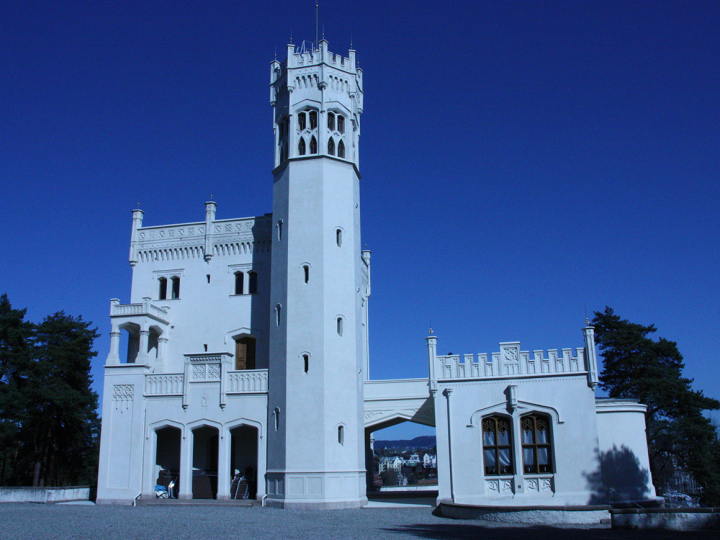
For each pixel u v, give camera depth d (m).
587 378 36.28
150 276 51.62
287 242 43.03
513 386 36.66
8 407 52.56
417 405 44.00
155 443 43.09
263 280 49.56
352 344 41.75
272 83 48.16
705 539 20.16
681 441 52.28
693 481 56.19
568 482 35.12
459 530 25.02
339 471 38.69
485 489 36.00
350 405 40.50
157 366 48.59
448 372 37.94
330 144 45.09
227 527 26.34
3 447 54.31
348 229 43.81
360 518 31.36
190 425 42.31
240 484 42.09
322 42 45.84
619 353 57.50
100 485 42.41
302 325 40.97
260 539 21.94
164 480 43.62
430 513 34.38
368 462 54.94
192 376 43.09
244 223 50.88
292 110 45.41
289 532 24.45
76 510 35.84
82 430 61.66
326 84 45.34
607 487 36.69
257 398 41.72
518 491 35.47
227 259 50.69
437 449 36.94
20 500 43.88
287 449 38.97
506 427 36.84
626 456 37.25
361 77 49.16
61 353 58.84
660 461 58.25
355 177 46.44
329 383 39.84
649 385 53.38
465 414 37.16
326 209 43.06
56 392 55.06
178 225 52.06
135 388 43.69
